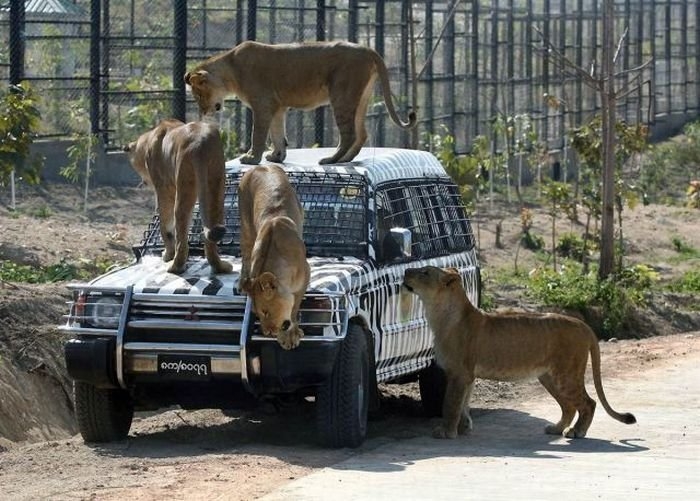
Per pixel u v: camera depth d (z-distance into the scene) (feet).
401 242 45.57
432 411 52.70
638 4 209.36
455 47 152.56
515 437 47.29
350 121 50.16
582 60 190.70
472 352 46.01
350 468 39.47
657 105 228.22
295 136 117.70
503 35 167.22
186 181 43.86
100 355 42.04
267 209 40.88
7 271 71.77
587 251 118.62
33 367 57.77
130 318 42.29
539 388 61.93
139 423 50.78
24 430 53.57
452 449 44.01
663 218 154.10
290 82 50.16
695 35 239.71
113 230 95.25
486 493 35.47
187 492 35.65
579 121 186.50
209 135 43.98
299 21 114.62
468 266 54.65
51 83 110.22
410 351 49.32
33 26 112.37
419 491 35.63
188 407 44.42
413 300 49.44
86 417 44.16
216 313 42.01
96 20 103.76
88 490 36.40
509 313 46.68
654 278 109.91
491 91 163.53
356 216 46.70
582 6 185.57
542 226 134.72
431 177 53.83
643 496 35.45
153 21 114.93
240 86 50.42
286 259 39.29
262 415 51.16
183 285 42.70
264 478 37.73
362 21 134.92
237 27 108.99
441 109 148.56
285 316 39.27
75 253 81.46
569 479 38.09
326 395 42.32
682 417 52.70
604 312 93.35
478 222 122.01
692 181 176.04
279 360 41.24
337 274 43.09
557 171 178.29
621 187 117.39
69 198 106.32
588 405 47.14
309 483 36.81
